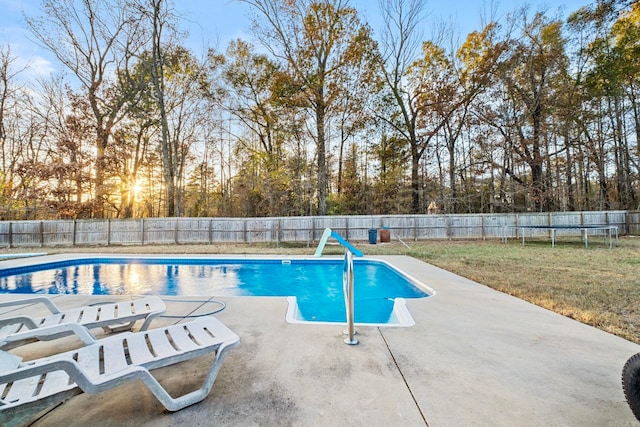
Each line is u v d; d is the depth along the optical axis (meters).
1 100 16.91
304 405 1.62
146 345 1.74
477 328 2.84
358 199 20.78
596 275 5.48
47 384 1.42
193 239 14.03
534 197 16.70
